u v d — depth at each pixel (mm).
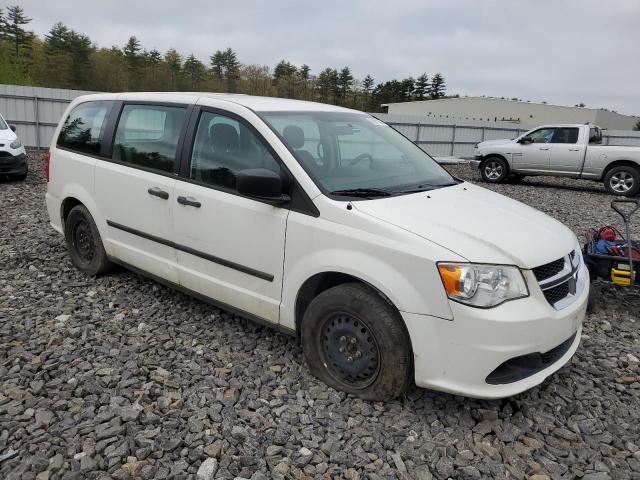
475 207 3414
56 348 3719
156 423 2906
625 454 2807
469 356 2754
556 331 2908
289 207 3324
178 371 3473
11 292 4758
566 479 2607
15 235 6770
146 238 4316
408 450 2768
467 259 2764
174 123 4121
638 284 4578
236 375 3451
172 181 4020
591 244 4859
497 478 2607
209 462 2604
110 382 3291
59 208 5281
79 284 4980
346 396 3203
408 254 2838
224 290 3770
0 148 10859
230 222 3613
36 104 18844
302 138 3625
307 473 2580
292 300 3346
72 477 2477
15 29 68938
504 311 2742
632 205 12258
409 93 99875
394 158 4090
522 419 3086
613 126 66188
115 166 4551
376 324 2957
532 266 2871
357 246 3008
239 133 3678
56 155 5297
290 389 3293
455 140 26781
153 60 72000
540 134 15531
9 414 2936
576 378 3574
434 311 2787
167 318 4297
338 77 82062
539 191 14727
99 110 4934
